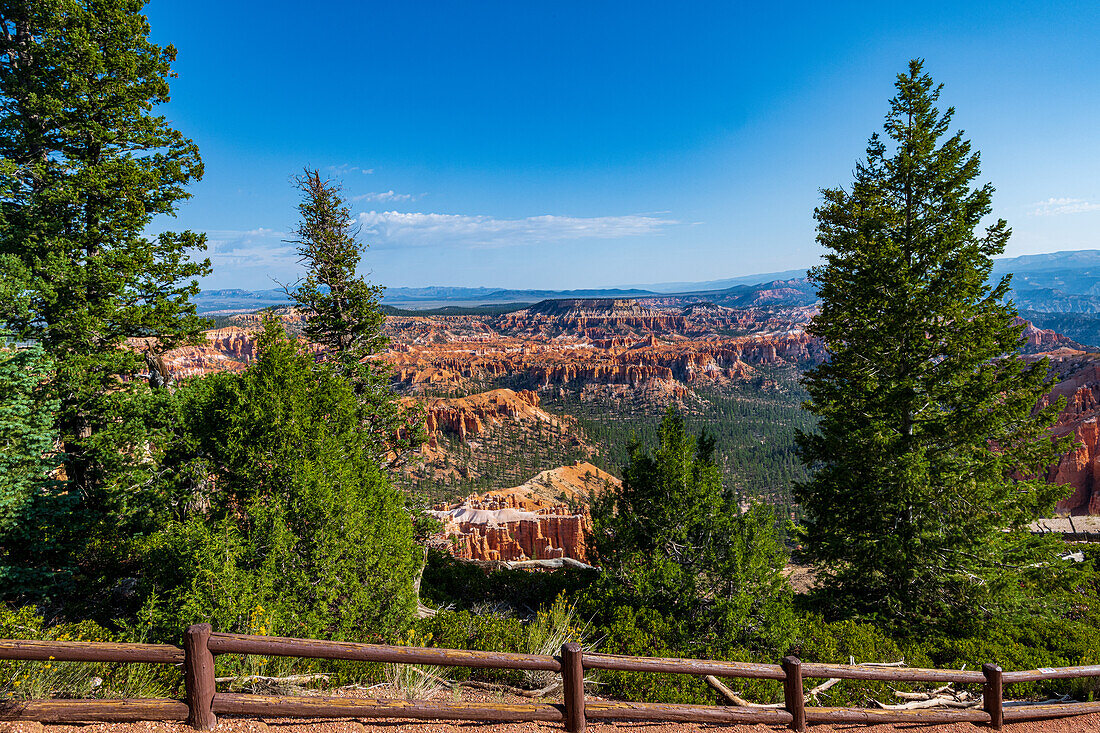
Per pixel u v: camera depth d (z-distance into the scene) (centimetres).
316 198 2091
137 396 1602
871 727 725
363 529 916
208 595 741
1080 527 2742
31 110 1616
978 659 1138
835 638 1123
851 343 1617
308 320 2131
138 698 497
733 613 962
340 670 747
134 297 1714
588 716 570
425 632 945
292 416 932
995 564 1394
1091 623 1456
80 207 1666
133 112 1730
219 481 948
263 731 508
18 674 539
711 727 639
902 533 1423
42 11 1588
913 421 1492
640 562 1102
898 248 1480
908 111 1559
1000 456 1402
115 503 1470
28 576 1162
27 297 1402
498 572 1609
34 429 1255
